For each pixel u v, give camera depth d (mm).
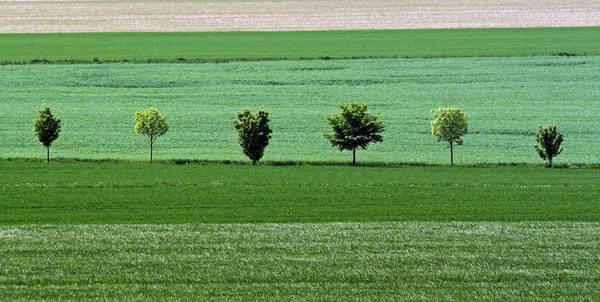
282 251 48469
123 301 39375
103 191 70875
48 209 63500
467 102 122125
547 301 39688
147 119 94625
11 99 123312
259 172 82688
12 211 62656
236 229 54656
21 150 98688
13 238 51438
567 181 77375
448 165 90500
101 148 100250
